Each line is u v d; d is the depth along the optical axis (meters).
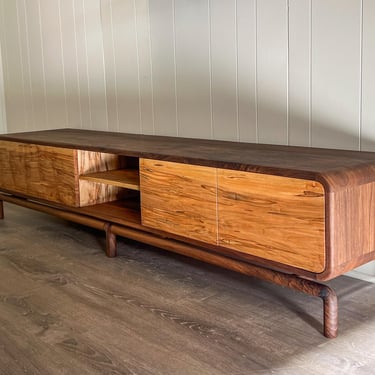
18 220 2.99
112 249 2.30
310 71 2.05
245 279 2.02
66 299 1.88
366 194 1.53
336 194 1.44
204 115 2.49
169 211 1.93
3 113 4.06
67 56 3.29
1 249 2.47
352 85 1.93
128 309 1.78
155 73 2.71
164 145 2.20
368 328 1.61
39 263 2.27
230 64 2.33
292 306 1.77
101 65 3.04
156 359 1.46
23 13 3.63
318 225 1.47
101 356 1.48
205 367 1.41
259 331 1.60
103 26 2.97
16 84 3.86
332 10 1.95
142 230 2.11
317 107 2.05
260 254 1.64
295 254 1.54
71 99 3.33
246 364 1.42
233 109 2.36
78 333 1.62
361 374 1.36
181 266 2.18
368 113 1.90
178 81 2.59
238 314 1.72
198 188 1.79
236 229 1.70
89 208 2.40
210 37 2.40
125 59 2.87
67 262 2.27
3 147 2.80
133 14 2.77
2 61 3.97
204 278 2.04
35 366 1.44
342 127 1.98
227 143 2.24
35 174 2.61
